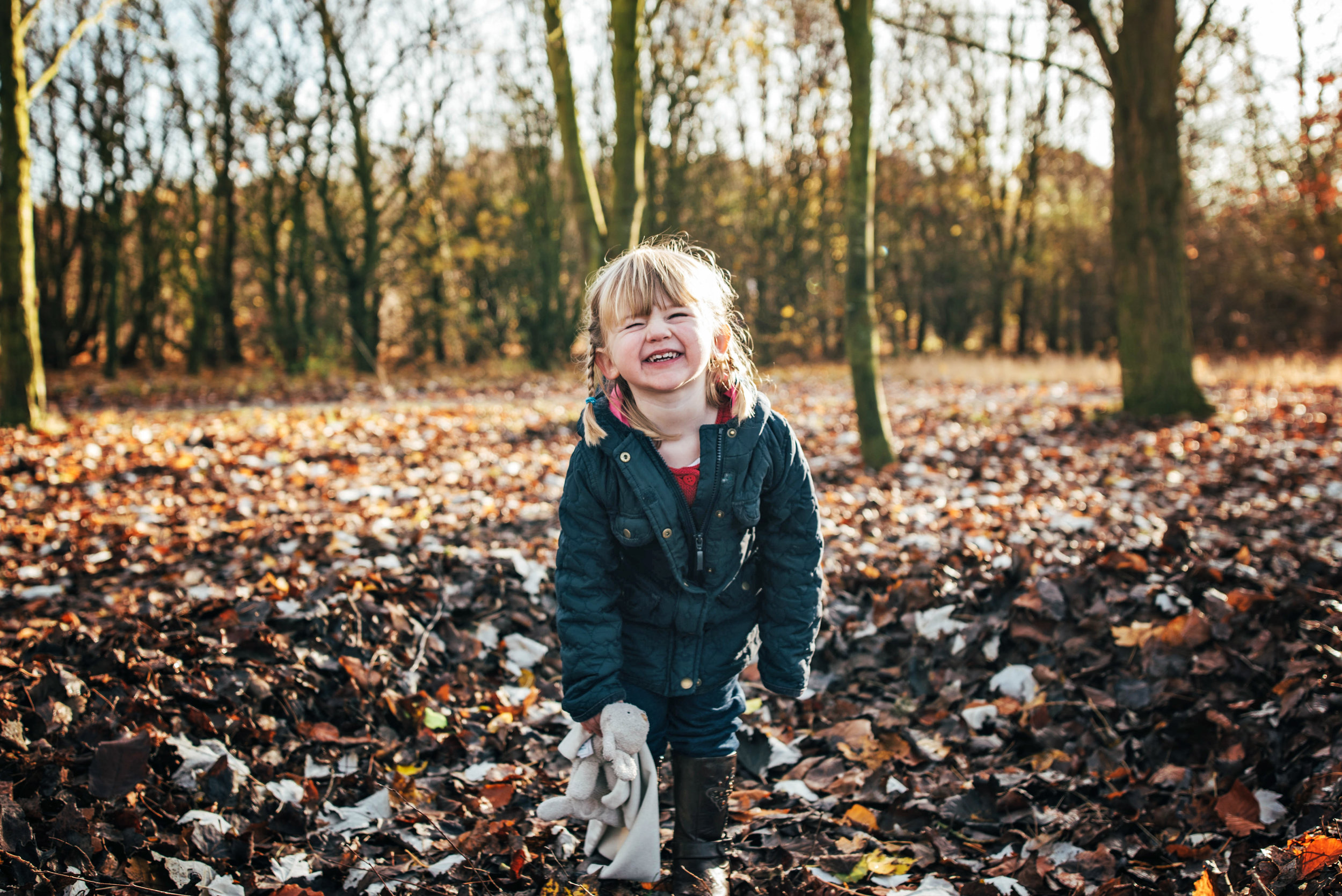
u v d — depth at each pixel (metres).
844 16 6.98
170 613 3.39
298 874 2.19
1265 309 23.84
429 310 23.86
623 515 1.96
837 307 25.92
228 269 22.53
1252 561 3.82
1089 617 3.31
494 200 23.02
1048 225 27.80
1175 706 2.85
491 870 2.27
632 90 7.84
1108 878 2.20
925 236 27.27
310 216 23.39
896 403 13.68
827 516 5.33
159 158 20.58
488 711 3.11
